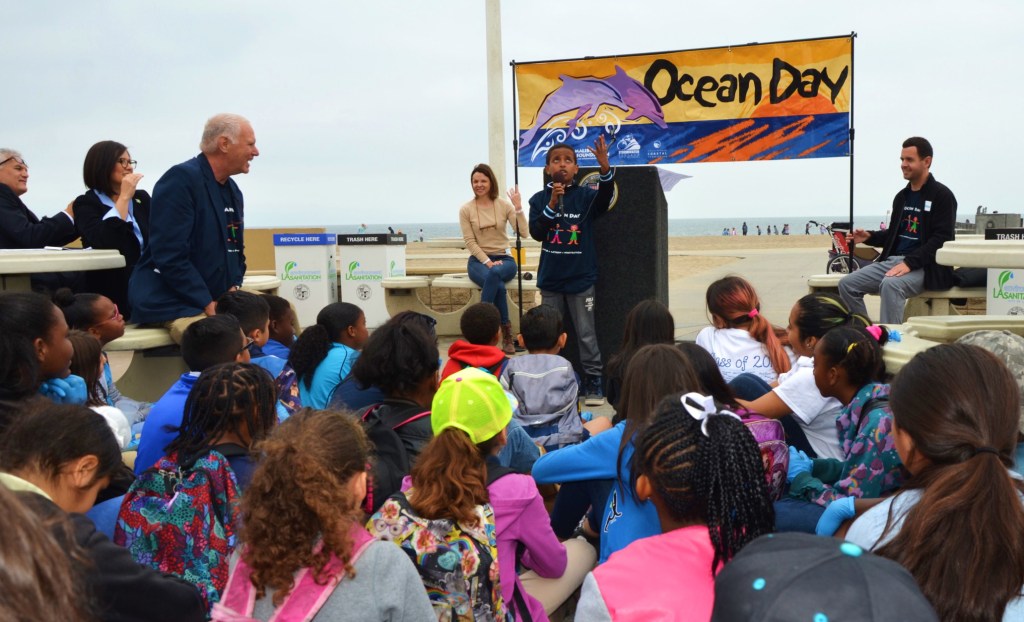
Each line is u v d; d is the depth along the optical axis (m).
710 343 4.13
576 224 6.45
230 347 3.45
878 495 2.66
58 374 3.10
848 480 2.75
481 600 2.30
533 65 7.43
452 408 2.40
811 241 54.19
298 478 1.88
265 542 1.88
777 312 10.91
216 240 5.34
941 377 1.90
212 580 2.39
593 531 3.27
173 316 5.15
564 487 3.24
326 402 4.06
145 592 1.90
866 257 8.90
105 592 1.83
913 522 1.76
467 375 2.48
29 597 1.08
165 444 3.00
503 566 2.54
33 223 5.94
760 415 3.08
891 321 6.45
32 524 1.14
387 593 1.94
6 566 1.07
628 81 7.27
